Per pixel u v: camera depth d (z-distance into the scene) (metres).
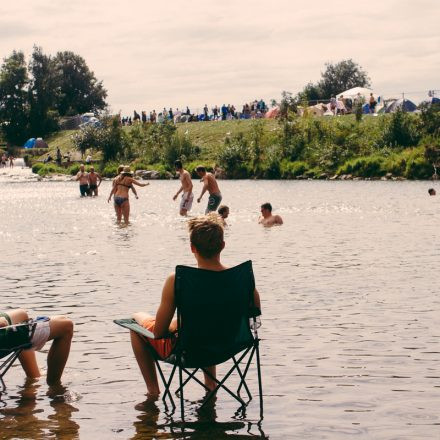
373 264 14.84
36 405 6.56
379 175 58.53
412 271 13.81
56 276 13.96
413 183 51.75
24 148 115.62
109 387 7.09
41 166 86.69
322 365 7.59
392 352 8.02
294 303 10.86
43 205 37.56
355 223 24.39
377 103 81.50
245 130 78.88
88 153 89.38
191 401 6.66
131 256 16.88
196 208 33.94
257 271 14.10
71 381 7.30
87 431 5.87
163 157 75.25
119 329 9.39
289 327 9.31
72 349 8.48
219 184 57.06
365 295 11.39
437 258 15.59
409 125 63.16
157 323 6.48
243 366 7.66
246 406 6.44
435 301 10.80
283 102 72.88
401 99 74.56
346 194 40.62
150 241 20.11
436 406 6.28
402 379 7.05
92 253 17.55
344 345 8.36
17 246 19.33
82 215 30.47
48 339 7.12
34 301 11.37
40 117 126.25
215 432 5.81
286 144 67.06
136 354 7.00
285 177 64.12
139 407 6.49
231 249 17.72
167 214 30.52
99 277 13.77
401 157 58.56
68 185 64.75
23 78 126.81
